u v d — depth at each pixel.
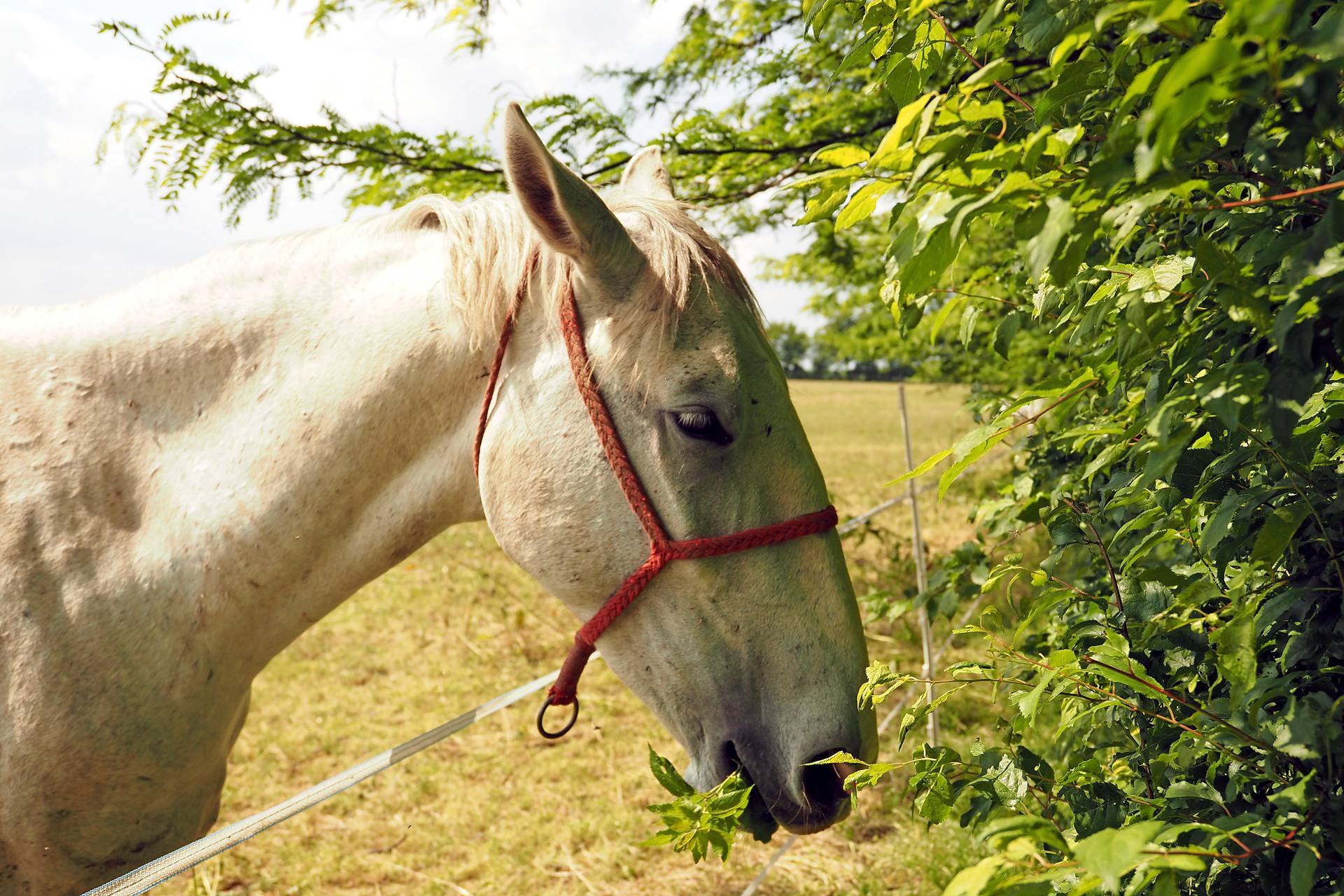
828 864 3.06
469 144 2.71
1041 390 0.89
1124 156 0.65
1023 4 1.04
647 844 1.11
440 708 4.59
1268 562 0.81
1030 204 0.72
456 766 3.98
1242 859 0.68
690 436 1.38
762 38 2.98
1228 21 0.58
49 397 1.50
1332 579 0.80
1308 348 0.65
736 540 1.38
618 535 1.43
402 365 1.49
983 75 0.72
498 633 5.68
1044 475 2.11
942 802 1.01
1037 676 1.06
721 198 2.88
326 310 1.54
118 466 1.49
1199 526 1.02
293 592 1.54
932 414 20.98
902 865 2.92
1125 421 1.02
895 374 31.02
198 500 1.48
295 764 4.05
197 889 3.06
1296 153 0.69
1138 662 1.06
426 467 1.54
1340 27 0.54
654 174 1.82
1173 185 0.67
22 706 1.40
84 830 1.46
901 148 0.78
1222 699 0.85
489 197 1.56
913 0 0.80
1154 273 0.82
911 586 3.65
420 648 5.49
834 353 7.27
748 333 1.43
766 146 2.79
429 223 1.62
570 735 4.27
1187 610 1.08
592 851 3.26
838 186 0.91
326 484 1.49
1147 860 0.62
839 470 11.56
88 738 1.42
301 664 5.22
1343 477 0.81
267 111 2.37
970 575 2.36
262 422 1.50
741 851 3.21
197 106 2.26
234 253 1.64
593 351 1.41
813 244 3.82
